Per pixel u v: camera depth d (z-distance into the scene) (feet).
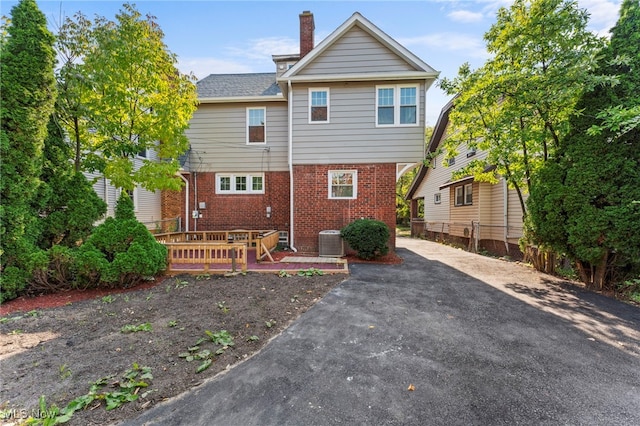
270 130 35.45
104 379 8.13
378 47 29.66
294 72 30.30
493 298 16.15
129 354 9.61
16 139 15.39
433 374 8.66
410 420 6.72
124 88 21.74
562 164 18.80
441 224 49.78
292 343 10.62
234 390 7.77
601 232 16.81
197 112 35.63
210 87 38.32
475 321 12.84
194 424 6.51
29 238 16.17
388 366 9.09
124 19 20.97
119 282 17.22
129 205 19.56
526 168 23.98
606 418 6.84
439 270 23.38
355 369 8.90
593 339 11.09
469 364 9.24
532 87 20.17
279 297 15.97
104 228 17.80
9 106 15.24
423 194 62.18
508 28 22.24
